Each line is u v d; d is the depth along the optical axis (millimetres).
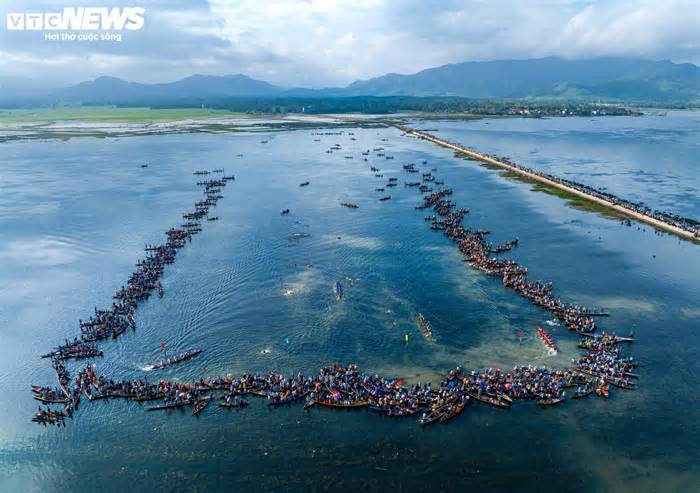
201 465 60031
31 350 85812
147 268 117188
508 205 174000
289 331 90562
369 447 62625
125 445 63844
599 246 132000
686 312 95812
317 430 65812
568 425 66312
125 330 91438
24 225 154375
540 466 59406
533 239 138000
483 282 110062
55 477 59094
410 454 61344
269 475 58156
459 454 61344
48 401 72750
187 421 68125
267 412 69688
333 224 154000
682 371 77375
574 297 102438
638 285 107938
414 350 83938
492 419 67688
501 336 88000
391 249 131000
